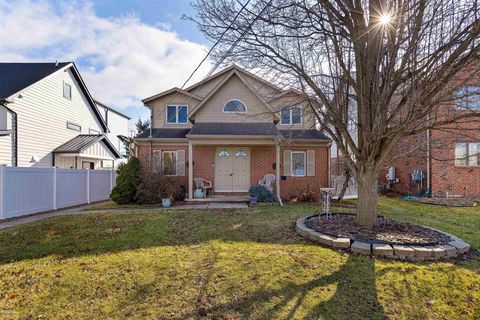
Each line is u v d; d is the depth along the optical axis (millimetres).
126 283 3656
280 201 10961
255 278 3725
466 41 4172
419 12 4344
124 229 6387
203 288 3498
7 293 3486
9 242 5578
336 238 4977
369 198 5832
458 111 5734
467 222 7512
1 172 8203
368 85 5281
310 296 3318
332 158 17234
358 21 5227
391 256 4414
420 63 4656
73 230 6410
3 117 13211
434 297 3352
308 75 5980
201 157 13250
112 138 26266
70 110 17734
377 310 3104
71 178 11312
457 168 13500
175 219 7379
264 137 11516
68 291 3504
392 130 5004
